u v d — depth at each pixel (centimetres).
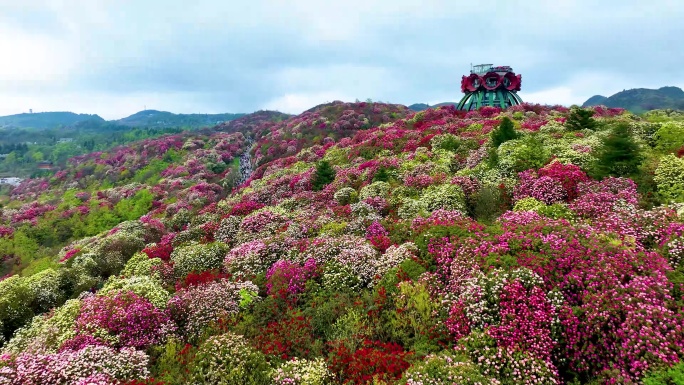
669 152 1775
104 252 2245
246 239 1830
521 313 799
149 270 1670
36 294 1692
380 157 3198
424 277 1030
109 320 1085
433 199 1725
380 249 1334
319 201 2430
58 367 831
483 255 995
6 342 1338
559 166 1645
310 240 1490
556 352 752
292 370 808
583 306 764
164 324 1105
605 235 987
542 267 895
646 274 807
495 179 1844
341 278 1171
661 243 955
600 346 714
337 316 1011
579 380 720
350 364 805
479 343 757
